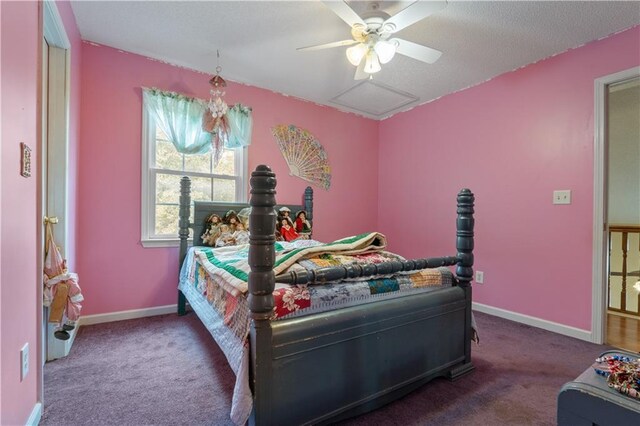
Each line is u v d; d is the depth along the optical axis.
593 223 2.38
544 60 2.69
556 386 1.73
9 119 1.12
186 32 2.41
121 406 1.50
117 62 2.66
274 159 3.49
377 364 1.45
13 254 1.16
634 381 0.78
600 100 2.36
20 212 1.22
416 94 3.51
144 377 1.77
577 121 2.48
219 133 2.97
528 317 2.75
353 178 4.16
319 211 3.86
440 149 3.57
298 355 1.22
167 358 2.00
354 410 1.38
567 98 2.54
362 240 1.79
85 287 2.55
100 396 1.58
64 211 1.98
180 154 3.01
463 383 1.75
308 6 2.10
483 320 2.85
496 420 1.44
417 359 1.61
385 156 4.30
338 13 1.78
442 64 2.82
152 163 2.85
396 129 4.15
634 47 2.21
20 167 1.21
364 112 4.13
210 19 2.25
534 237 2.73
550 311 2.62
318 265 1.48
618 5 2.00
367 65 2.17
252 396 1.15
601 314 2.34
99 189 2.59
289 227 3.22
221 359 2.00
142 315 2.78
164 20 2.26
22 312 1.24
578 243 2.46
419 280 1.71
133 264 2.75
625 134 3.77
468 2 1.99
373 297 1.51
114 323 2.61
